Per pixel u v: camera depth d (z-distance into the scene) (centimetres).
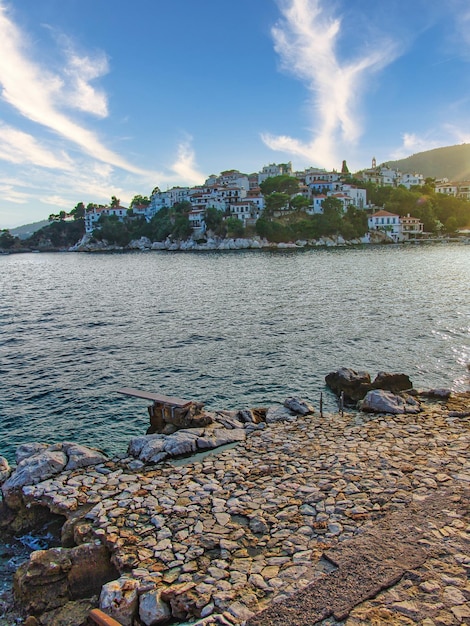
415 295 6178
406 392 2550
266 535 1264
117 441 2319
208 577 1104
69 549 1251
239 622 946
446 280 7569
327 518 1324
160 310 5691
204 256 16012
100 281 9238
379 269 9669
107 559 1239
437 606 914
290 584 1048
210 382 3092
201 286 7912
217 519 1360
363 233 19988
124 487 1590
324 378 3089
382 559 1072
